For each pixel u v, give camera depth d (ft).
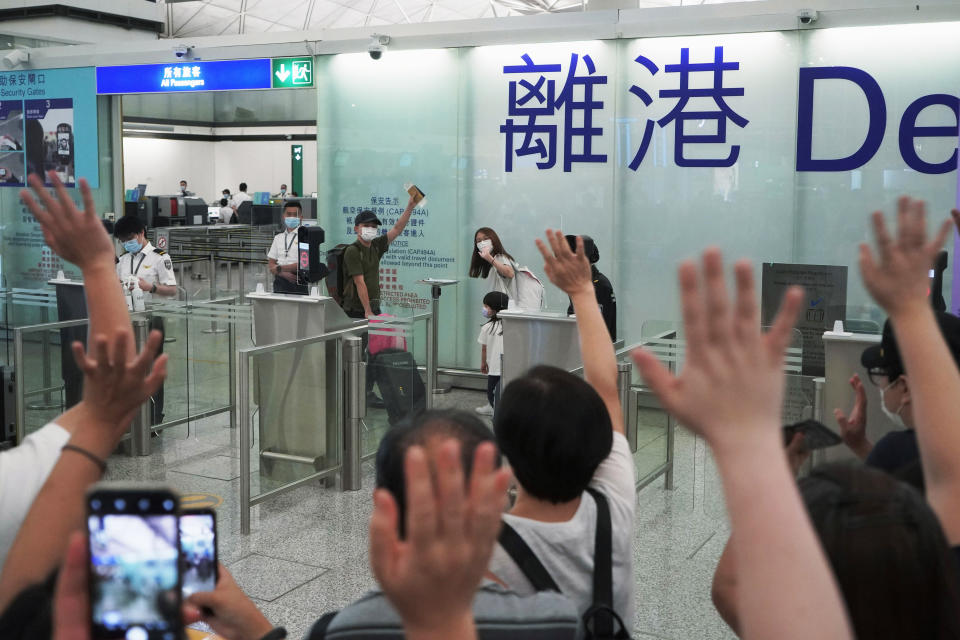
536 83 27.50
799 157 24.94
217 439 24.18
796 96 24.84
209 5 60.29
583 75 26.94
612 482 6.51
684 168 26.16
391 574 2.86
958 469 4.19
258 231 62.13
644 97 26.37
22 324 25.71
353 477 20.11
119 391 4.66
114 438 4.75
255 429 25.11
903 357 4.33
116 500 3.16
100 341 4.57
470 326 28.94
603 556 5.88
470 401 27.58
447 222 28.94
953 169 23.59
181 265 58.18
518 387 6.04
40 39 37.88
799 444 5.42
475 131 28.37
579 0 46.21
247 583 15.15
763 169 25.35
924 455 4.30
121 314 5.49
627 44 26.43
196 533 5.08
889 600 3.52
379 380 21.26
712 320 2.91
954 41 23.31
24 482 5.09
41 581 3.68
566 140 27.32
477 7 56.08
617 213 26.96
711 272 2.91
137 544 3.16
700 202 26.08
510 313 20.25
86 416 4.68
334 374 19.88
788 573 2.87
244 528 17.42
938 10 23.18
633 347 18.62
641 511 18.74
